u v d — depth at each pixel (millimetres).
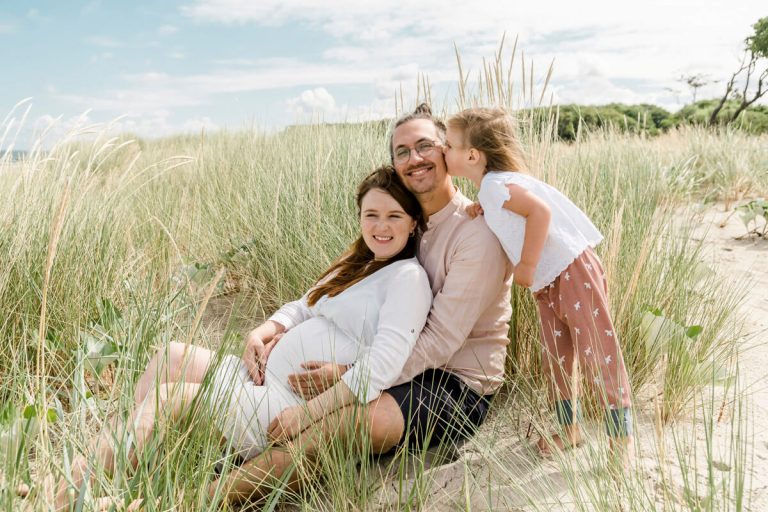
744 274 3785
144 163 7848
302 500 1683
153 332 2252
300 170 4055
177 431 1558
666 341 2258
